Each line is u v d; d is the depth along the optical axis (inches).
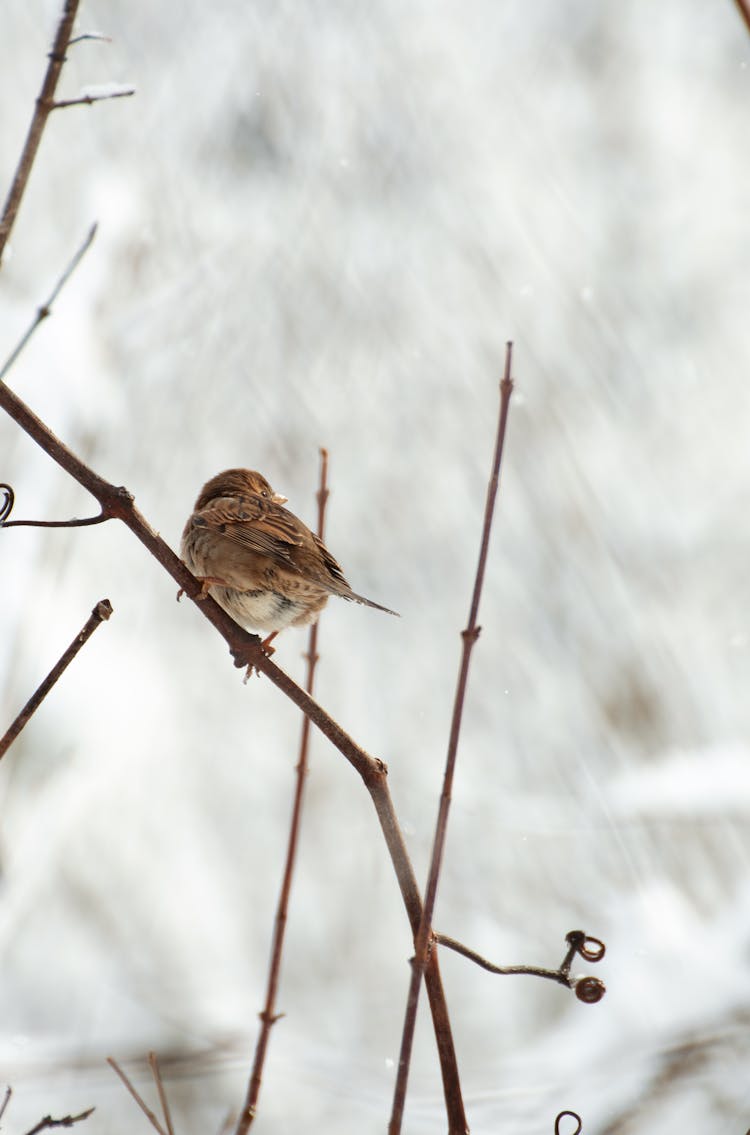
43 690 158.4
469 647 152.3
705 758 441.1
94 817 431.5
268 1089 357.4
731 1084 301.9
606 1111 302.2
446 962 419.8
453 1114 153.5
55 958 394.0
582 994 159.2
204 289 514.9
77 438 407.2
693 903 388.2
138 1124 331.3
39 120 194.5
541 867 421.4
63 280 199.9
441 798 151.2
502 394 154.3
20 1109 326.0
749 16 177.3
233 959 417.4
